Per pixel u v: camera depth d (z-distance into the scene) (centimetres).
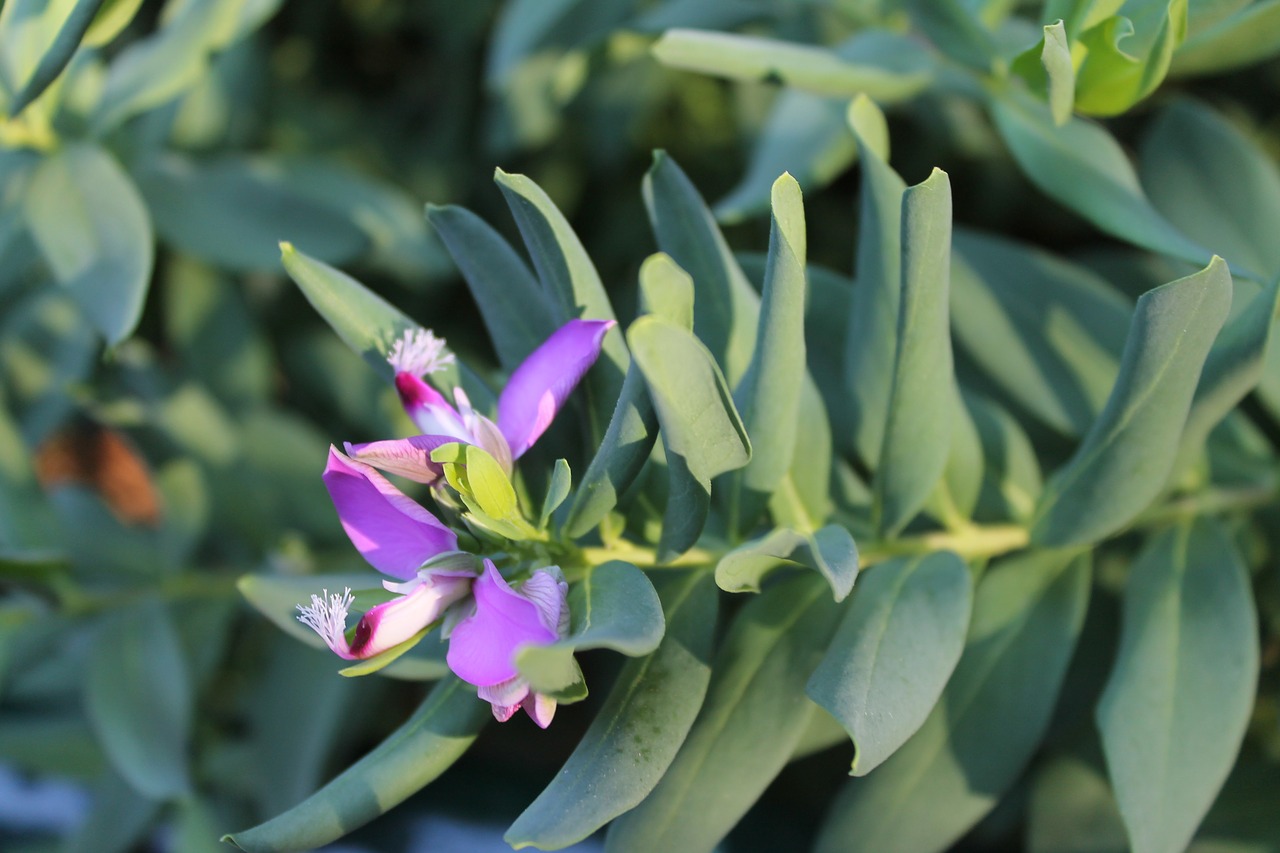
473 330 52
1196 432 34
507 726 51
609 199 53
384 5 56
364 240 44
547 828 30
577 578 31
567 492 31
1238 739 33
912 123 50
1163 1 34
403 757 31
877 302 34
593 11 48
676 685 32
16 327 46
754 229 51
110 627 41
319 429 49
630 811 33
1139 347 32
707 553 33
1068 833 38
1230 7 34
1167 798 33
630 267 52
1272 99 48
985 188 50
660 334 29
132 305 38
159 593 42
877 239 34
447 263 46
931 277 32
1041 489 36
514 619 30
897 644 32
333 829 31
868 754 31
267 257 44
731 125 53
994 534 35
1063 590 35
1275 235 38
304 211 45
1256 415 39
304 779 41
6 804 50
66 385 42
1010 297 38
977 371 39
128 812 43
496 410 33
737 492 33
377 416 47
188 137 49
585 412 33
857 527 35
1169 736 33
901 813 34
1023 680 34
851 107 33
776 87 48
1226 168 38
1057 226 50
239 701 47
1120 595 40
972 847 41
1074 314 38
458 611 31
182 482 42
